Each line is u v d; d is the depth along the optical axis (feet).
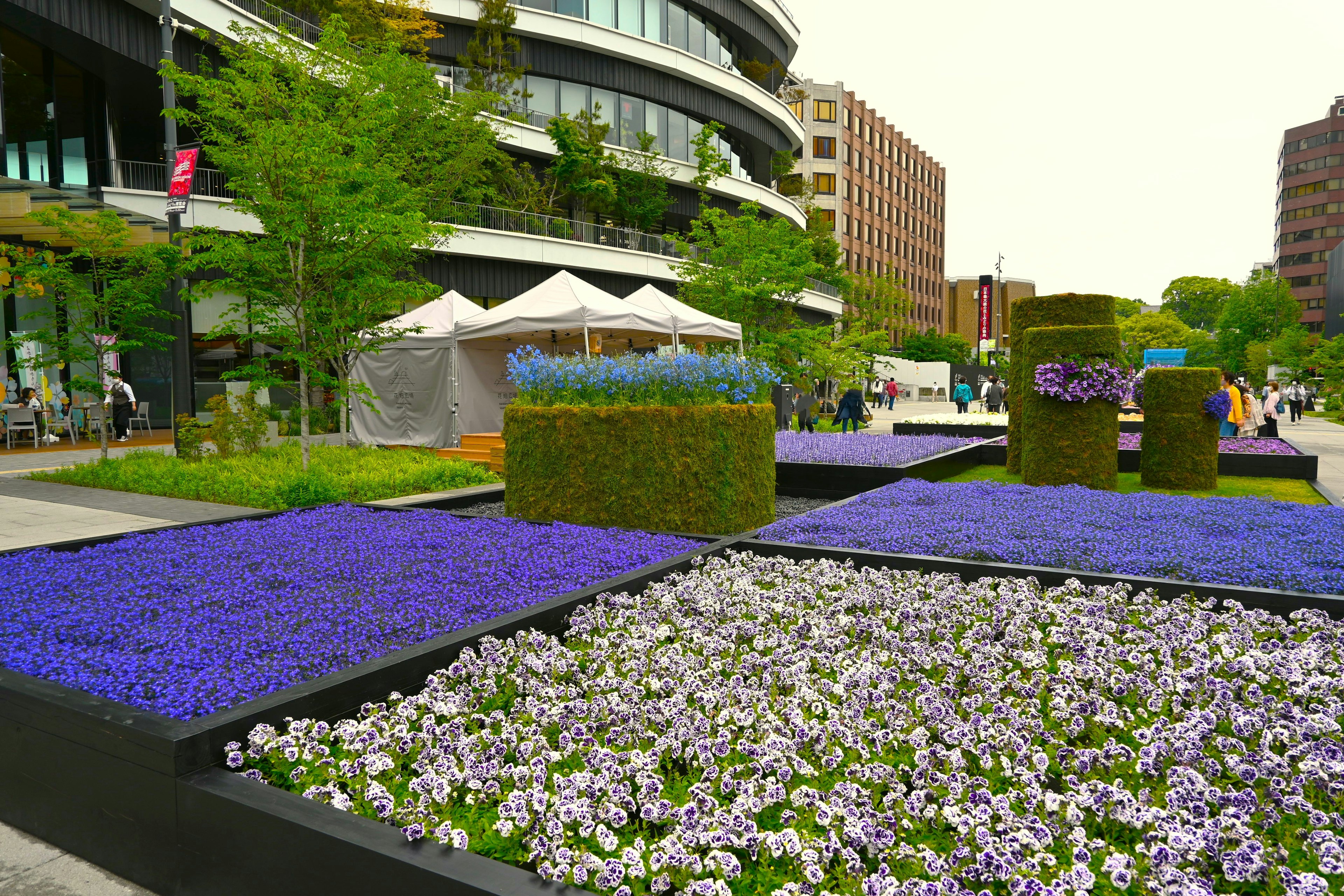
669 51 119.65
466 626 13.79
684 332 57.26
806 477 37.99
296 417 39.45
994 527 21.35
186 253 44.55
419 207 49.85
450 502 30.68
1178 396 38.04
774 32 147.64
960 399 97.86
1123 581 16.03
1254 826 7.88
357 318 40.06
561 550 19.69
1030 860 7.25
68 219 41.98
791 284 84.84
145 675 10.93
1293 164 374.22
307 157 34.71
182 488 35.32
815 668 12.41
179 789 8.27
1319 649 12.62
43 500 34.24
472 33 105.29
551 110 112.37
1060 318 40.27
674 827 7.98
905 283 258.57
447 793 8.39
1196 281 386.32
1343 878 7.20
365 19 81.30
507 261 95.76
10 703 9.93
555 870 6.82
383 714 10.39
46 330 42.93
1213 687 10.86
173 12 66.28
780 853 7.48
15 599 15.11
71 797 9.30
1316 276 367.25
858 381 97.76
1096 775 9.05
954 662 12.21
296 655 12.12
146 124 83.15
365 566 17.95
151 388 78.79
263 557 18.83
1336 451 59.31
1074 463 34.58
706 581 16.84
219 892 8.05
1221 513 23.47
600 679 11.37
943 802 8.22
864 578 17.71
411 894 6.84
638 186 114.42
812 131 212.43
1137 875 7.00
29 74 68.85
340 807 8.09
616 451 24.62
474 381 53.98
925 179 274.77
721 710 10.44
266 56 47.52
